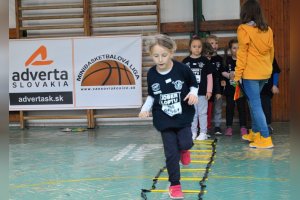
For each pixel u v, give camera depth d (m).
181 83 3.34
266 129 5.19
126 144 5.86
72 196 3.50
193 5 7.33
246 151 5.08
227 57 6.37
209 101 6.37
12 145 6.04
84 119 7.80
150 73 3.40
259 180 3.82
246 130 6.25
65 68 7.40
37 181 4.01
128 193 3.54
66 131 7.25
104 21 7.69
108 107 7.37
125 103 7.35
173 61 3.39
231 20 7.34
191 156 4.86
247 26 5.01
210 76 5.88
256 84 5.08
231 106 6.29
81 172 4.32
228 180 3.85
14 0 7.80
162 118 3.36
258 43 4.95
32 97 7.46
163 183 3.81
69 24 7.75
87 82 7.38
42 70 7.42
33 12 7.79
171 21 7.61
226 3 7.48
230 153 5.00
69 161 4.88
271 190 3.51
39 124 7.87
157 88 3.36
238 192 3.48
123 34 7.64
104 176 4.13
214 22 7.38
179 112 3.34
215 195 3.42
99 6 7.59
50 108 7.45
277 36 7.32
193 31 7.40
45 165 4.70
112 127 7.56
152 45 3.25
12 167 4.62
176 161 3.33
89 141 6.20
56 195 3.54
